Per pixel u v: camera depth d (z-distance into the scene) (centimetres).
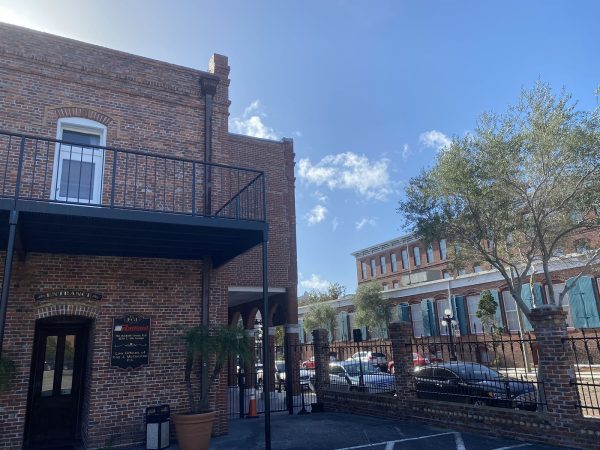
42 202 700
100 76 998
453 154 1226
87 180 956
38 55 941
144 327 933
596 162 1074
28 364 821
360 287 3581
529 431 796
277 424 1094
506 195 1188
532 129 1152
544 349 788
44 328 943
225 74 1162
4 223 727
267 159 1864
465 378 1068
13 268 845
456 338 2750
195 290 1007
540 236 1201
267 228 867
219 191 1077
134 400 892
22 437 793
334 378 1475
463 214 1237
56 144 931
